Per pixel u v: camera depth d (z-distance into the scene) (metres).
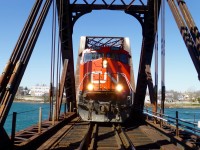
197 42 9.84
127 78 18.14
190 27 10.39
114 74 17.72
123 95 17.56
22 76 8.88
